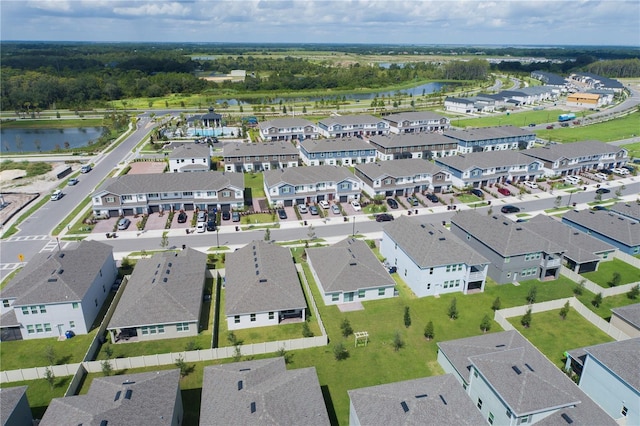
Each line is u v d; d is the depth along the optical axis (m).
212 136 160.38
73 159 130.88
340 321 55.44
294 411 34.34
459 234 74.19
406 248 63.66
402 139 129.00
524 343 44.66
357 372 46.56
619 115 195.25
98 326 54.41
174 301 52.16
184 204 89.62
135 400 34.84
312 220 86.25
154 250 73.75
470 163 105.69
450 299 60.59
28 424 38.41
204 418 34.66
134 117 193.50
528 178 111.69
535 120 188.50
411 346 50.84
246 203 94.62
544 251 64.19
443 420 33.34
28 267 56.53
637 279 65.69
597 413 36.03
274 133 148.62
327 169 98.06
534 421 35.81
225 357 48.28
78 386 44.16
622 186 102.75
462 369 42.88
